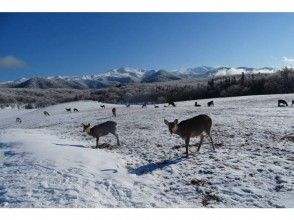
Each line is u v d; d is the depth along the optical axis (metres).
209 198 11.91
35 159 16.41
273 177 13.53
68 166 15.02
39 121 53.22
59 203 10.86
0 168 15.52
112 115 45.69
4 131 33.94
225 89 141.00
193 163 16.05
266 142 19.80
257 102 62.88
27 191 11.92
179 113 40.00
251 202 11.38
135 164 16.47
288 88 123.75
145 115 40.47
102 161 16.31
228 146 19.34
